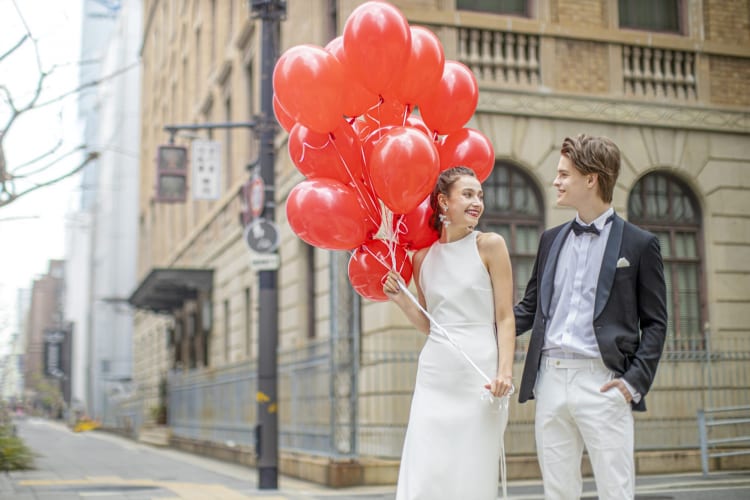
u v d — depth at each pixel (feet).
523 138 39.34
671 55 42.47
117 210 171.32
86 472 42.14
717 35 42.98
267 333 32.60
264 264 32.83
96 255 185.47
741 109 42.65
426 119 14.07
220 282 73.26
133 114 156.15
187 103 92.84
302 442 38.81
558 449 11.83
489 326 11.93
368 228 13.34
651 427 37.86
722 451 37.78
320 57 12.63
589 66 40.91
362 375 39.06
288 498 28.76
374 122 13.97
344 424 34.50
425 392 11.97
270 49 33.91
